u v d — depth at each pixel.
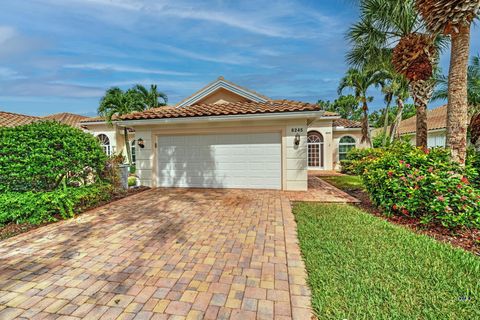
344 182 13.23
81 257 4.33
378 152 13.50
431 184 5.49
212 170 11.24
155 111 12.31
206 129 11.08
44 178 7.09
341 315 2.73
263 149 10.72
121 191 9.85
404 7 8.60
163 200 8.75
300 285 3.41
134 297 3.19
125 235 5.37
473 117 11.72
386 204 6.40
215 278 3.62
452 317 2.66
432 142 19.88
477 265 3.71
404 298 2.99
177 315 2.86
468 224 5.12
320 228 5.46
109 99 17.83
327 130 20.31
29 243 4.96
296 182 10.40
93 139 8.51
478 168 7.34
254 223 6.12
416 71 8.85
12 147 6.41
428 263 3.82
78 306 3.03
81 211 7.20
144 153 11.76
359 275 3.50
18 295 3.25
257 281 3.52
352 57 11.88
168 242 4.97
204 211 7.27
